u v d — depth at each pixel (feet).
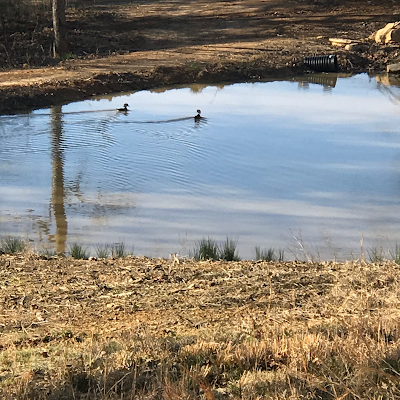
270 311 22.82
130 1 146.92
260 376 16.90
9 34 107.24
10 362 18.26
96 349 18.62
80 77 87.61
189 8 139.44
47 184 49.78
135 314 22.81
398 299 23.52
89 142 61.21
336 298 24.13
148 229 40.93
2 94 76.07
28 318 22.44
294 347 18.20
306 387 16.02
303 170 53.26
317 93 87.56
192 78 94.84
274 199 46.75
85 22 121.80
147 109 76.33
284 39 118.93
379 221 42.39
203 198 46.96
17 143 60.75
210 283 26.40
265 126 68.03
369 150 59.16
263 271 28.19
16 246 35.88
